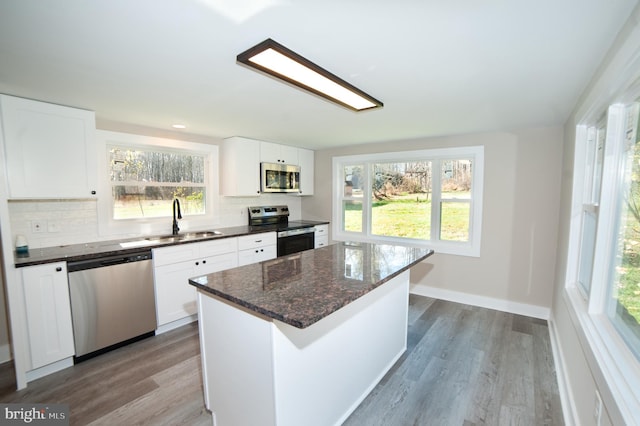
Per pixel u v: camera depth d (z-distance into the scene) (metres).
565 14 1.17
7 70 1.76
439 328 3.05
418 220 4.15
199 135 3.73
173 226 3.45
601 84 1.49
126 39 1.41
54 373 2.26
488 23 1.25
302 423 1.50
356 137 3.88
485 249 3.58
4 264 2.02
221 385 1.66
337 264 2.12
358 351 1.92
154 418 1.83
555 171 3.14
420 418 1.83
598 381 1.29
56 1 1.11
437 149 3.85
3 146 2.18
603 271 1.67
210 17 1.23
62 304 2.27
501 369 2.33
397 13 1.19
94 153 2.63
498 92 2.10
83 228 2.90
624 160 1.54
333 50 1.50
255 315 1.40
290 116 2.80
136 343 2.72
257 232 3.75
